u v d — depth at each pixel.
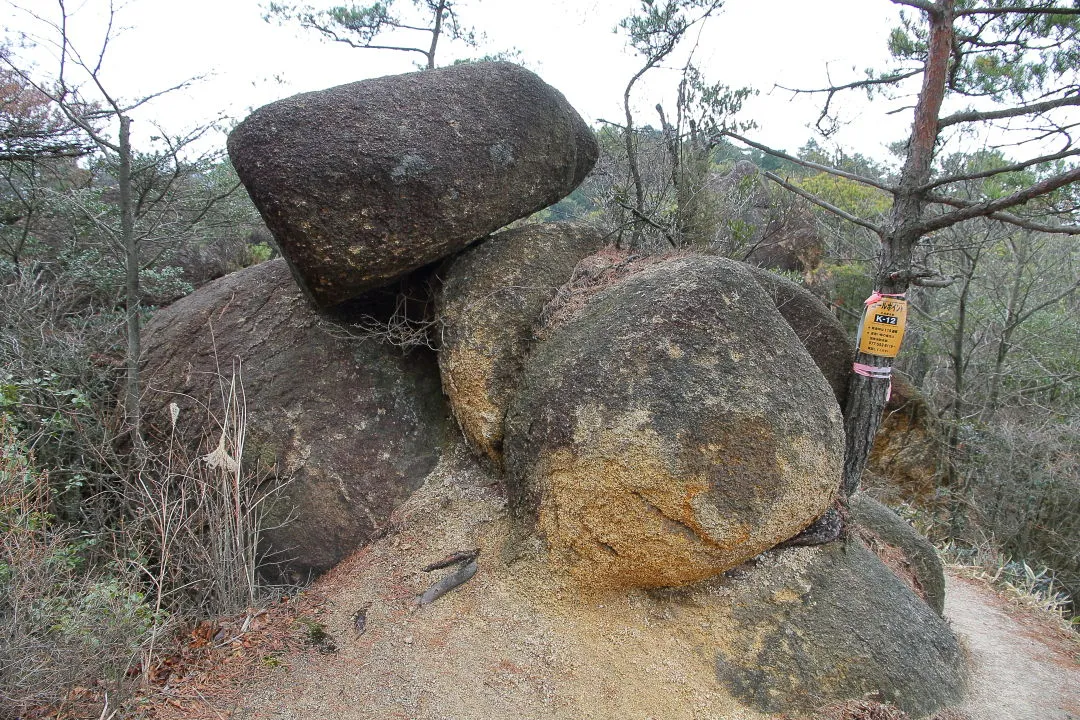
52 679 2.37
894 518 4.46
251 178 3.05
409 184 3.17
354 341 3.83
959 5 4.14
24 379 3.53
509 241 3.69
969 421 8.84
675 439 2.64
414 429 3.75
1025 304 10.02
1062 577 7.02
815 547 3.31
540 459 2.97
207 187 5.00
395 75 3.49
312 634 2.90
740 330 2.87
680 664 2.81
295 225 3.08
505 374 3.37
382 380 3.80
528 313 3.48
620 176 6.14
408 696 2.58
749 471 2.69
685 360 2.77
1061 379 9.30
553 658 2.76
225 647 2.84
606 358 2.86
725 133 4.48
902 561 4.13
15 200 5.46
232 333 3.86
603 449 2.73
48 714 2.38
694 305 2.86
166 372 3.82
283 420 3.60
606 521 2.77
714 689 2.75
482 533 3.28
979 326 10.18
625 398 2.74
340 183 3.07
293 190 3.03
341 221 3.12
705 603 2.98
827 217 11.22
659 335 2.81
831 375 4.18
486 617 2.93
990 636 4.16
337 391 3.72
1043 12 3.52
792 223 9.25
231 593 3.08
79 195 4.36
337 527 3.45
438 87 3.42
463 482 3.52
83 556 3.20
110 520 3.54
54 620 2.54
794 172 11.85
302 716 2.49
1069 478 7.12
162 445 3.63
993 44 3.99
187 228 4.21
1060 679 3.60
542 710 2.56
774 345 2.93
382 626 2.93
